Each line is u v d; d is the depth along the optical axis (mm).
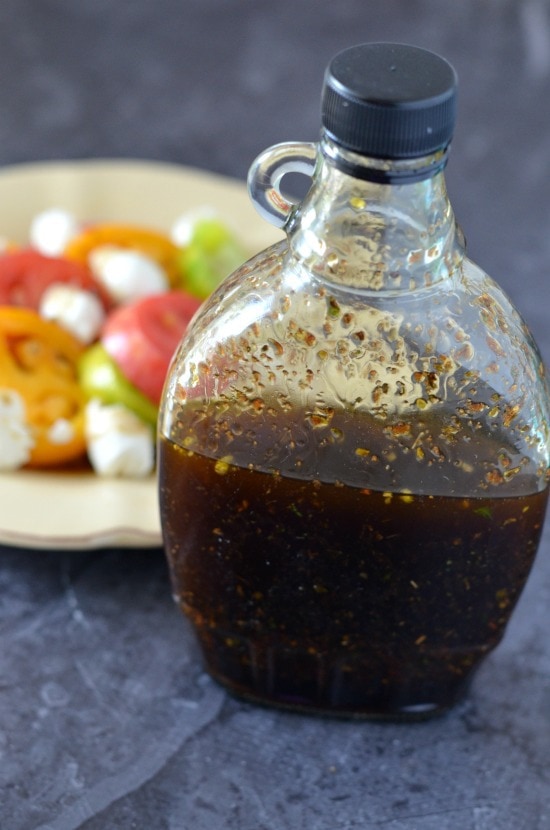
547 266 721
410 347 466
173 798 509
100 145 774
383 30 894
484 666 555
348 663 513
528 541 489
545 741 532
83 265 645
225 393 475
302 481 475
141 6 901
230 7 909
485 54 876
